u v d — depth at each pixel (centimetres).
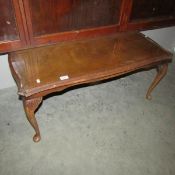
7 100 170
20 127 151
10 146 138
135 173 133
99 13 156
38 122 156
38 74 119
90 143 146
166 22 197
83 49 148
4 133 146
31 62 129
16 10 124
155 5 179
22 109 164
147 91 188
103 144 147
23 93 107
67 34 152
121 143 149
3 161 130
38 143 142
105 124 161
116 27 171
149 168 136
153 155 144
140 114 173
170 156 145
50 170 129
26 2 124
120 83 203
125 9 163
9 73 172
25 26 133
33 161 132
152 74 221
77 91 187
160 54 151
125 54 147
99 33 166
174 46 260
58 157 136
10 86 182
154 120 170
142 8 175
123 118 168
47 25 142
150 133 159
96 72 126
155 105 184
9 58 131
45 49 143
